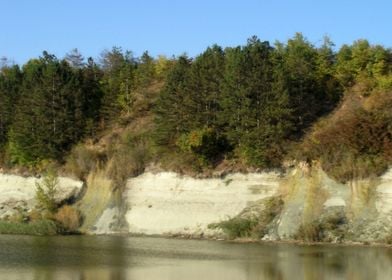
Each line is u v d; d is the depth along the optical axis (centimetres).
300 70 7444
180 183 7269
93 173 8025
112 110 8969
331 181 6425
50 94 8581
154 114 8338
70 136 8600
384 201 6053
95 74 9519
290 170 6800
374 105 6662
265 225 6475
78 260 5091
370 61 7469
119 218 7425
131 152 7825
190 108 7469
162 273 4497
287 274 4422
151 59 9875
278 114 6938
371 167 6206
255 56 7169
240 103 7131
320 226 6125
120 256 5338
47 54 9262
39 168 8500
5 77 9619
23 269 4619
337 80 7550
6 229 7344
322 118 7225
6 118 9269
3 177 8762
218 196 6994
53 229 7275
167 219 7131
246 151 6981
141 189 7519
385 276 4303
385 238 5809
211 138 7194
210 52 7800
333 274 4394
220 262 4978
